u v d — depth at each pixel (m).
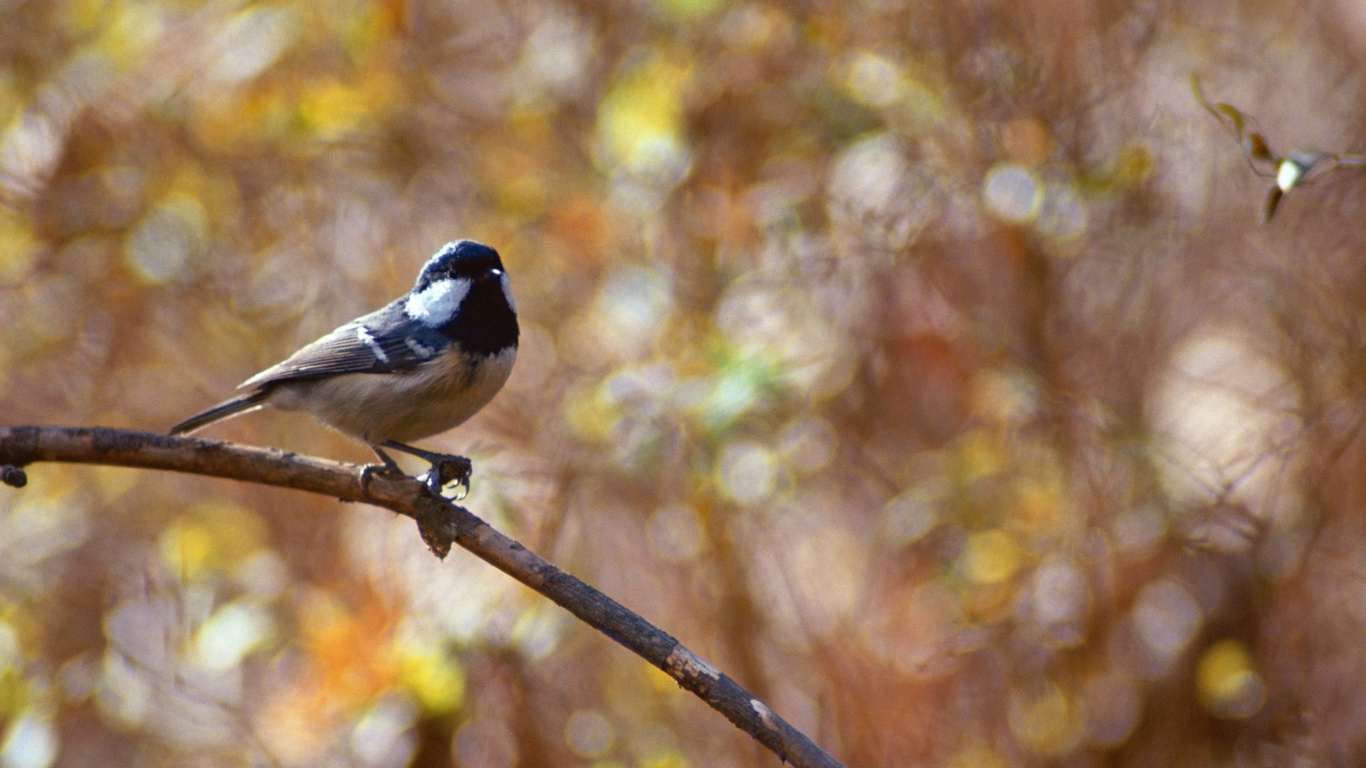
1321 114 12.04
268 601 10.98
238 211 12.16
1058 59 11.25
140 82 11.75
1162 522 10.59
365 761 10.43
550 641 10.32
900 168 11.30
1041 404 10.90
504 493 10.81
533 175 12.08
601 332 11.45
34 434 6.69
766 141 11.46
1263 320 11.13
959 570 10.78
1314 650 10.56
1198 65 11.59
